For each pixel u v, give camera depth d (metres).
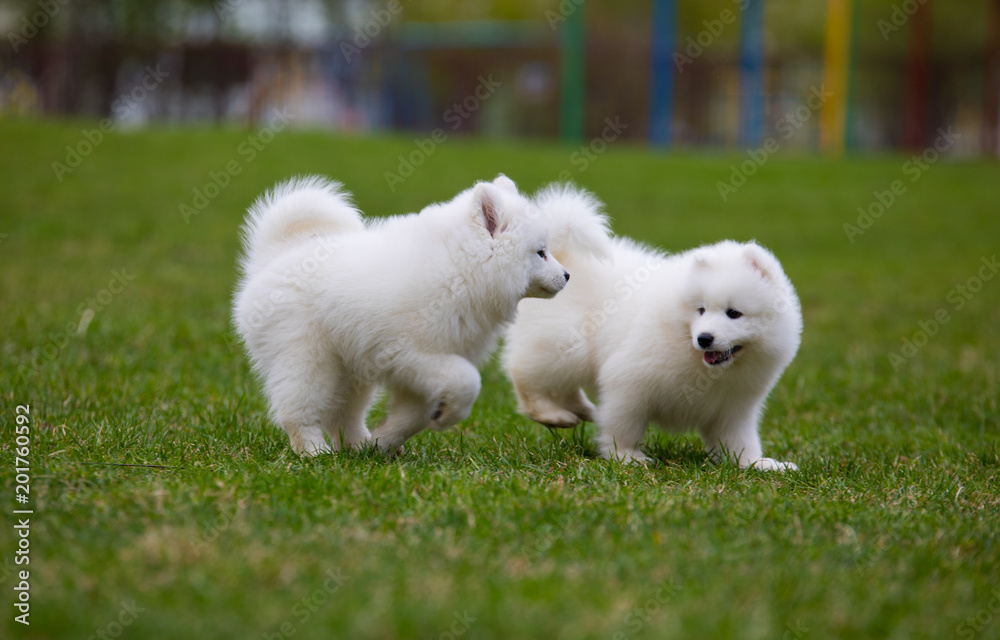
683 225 18.91
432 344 5.54
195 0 36.19
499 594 3.64
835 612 3.65
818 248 17.55
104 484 4.68
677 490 5.14
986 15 41.19
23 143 21.67
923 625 3.62
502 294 5.68
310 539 4.09
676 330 6.07
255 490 4.66
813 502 5.05
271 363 5.71
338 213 5.96
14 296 10.60
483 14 48.41
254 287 5.71
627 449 6.32
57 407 6.48
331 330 5.57
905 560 4.21
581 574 3.89
